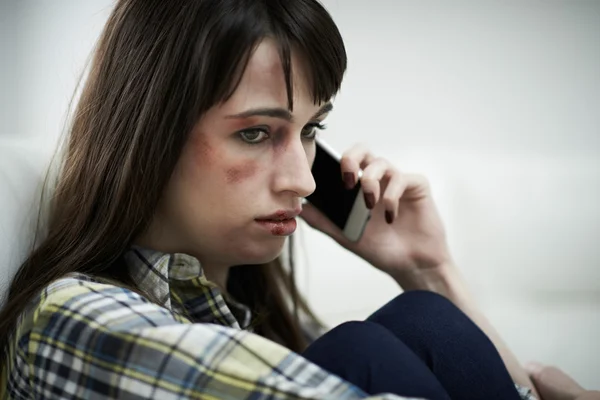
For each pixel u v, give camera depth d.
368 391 0.73
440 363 0.88
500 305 1.90
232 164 0.89
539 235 1.98
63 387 0.75
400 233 1.30
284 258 1.38
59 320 0.77
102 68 0.97
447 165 2.12
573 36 2.32
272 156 0.91
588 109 2.32
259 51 0.86
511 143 2.31
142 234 0.96
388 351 0.76
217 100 0.86
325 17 0.91
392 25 2.28
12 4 1.92
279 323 1.27
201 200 0.91
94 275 0.92
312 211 1.26
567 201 2.00
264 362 0.69
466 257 1.97
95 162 0.94
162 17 0.91
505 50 2.31
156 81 0.89
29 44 1.92
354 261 1.93
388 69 2.28
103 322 0.74
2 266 1.03
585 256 1.95
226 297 1.08
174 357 0.69
